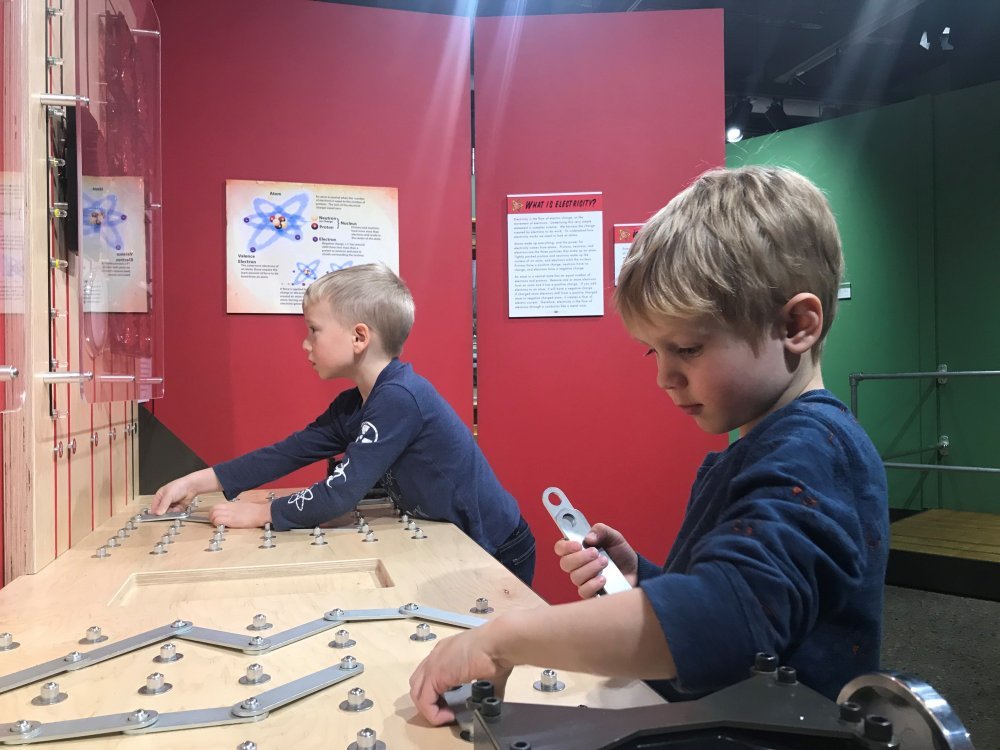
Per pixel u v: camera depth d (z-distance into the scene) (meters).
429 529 1.14
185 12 1.98
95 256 1.06
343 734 0.45
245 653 0.59
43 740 0.44
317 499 1.11
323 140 2.08
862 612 0.52
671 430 2.25
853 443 0.53
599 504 2.23
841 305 3.76
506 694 0.52
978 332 3.46
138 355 1.34
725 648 0.43
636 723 0.35
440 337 2.17
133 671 0.56
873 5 3.86
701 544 0.50
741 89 4.87
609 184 2.24
